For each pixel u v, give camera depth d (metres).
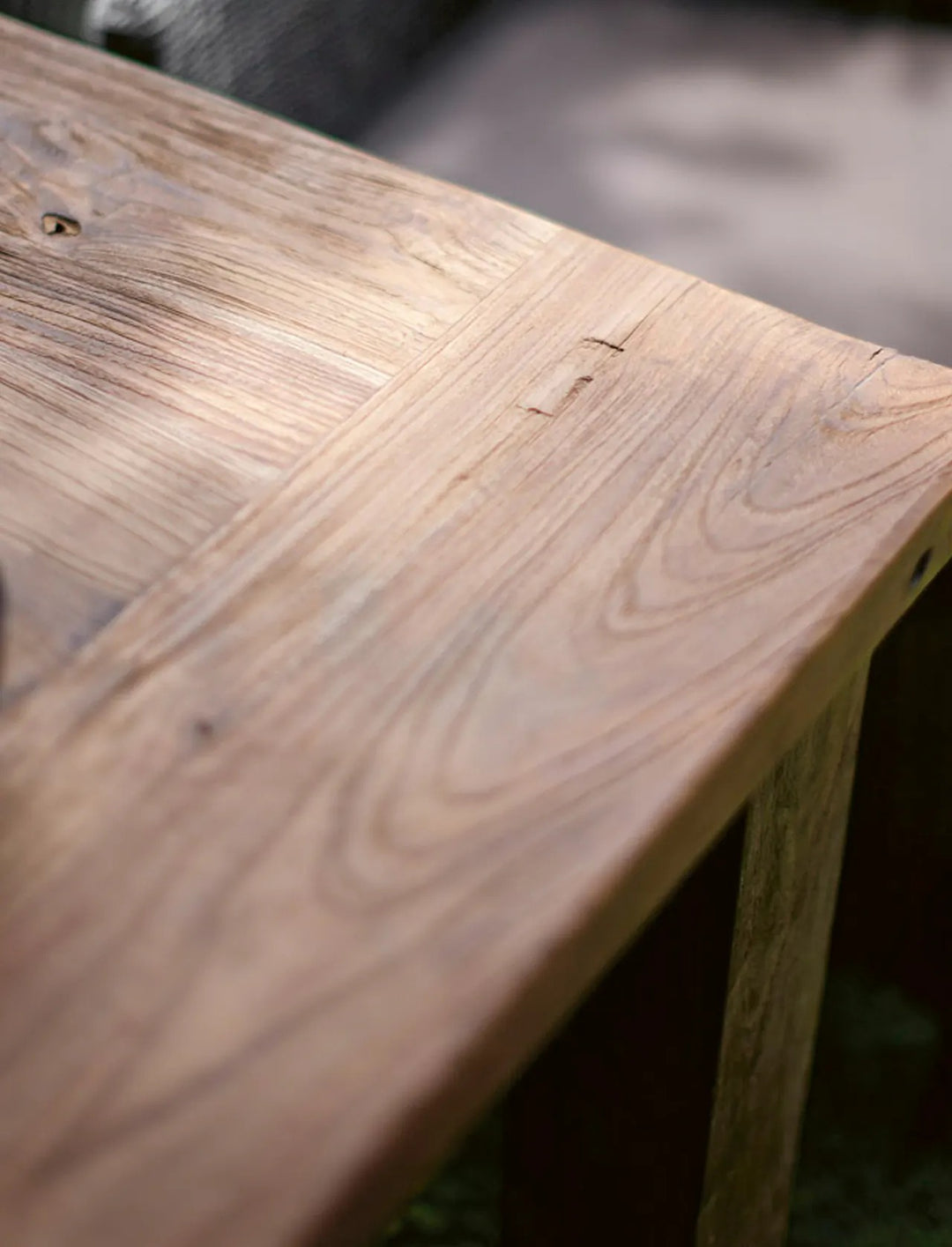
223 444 0.82
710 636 0.76
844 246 1.31
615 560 0.79
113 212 0.93
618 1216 1.09
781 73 1.49
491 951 0.69
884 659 1.26
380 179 0.95
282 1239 0.64
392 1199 0.66
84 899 0.70
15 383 0.85
